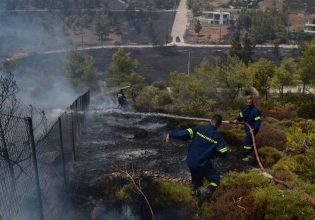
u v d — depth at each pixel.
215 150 5.38
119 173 8.53
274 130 11.28
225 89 25.52
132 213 7.12
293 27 115.38
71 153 9.06
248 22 113.00
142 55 88.25
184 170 8.94
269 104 18.88
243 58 66.44
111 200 7.46
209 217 6.32
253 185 6.81
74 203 7.27
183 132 5.51
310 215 5.68
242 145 10.66
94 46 98.31
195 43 101.69
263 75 25.97
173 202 7.27
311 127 10.75
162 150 10.43
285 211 5.85
